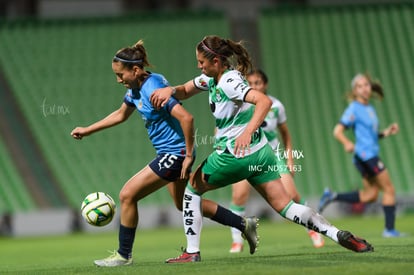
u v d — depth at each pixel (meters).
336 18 103.25
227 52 20.69
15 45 99.62
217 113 20.81
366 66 95.75
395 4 104.81
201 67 20.81
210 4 106.69
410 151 85.12
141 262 23.73
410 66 95.69
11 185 79.69
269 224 71.81
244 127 20.59
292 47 98.94
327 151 85.25
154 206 78.31
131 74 21.36
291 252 26.27
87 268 21.58
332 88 93.19
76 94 92.12
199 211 21.94
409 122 88.69
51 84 93.44
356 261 19.39
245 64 21.20
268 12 104.19
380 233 43.06
